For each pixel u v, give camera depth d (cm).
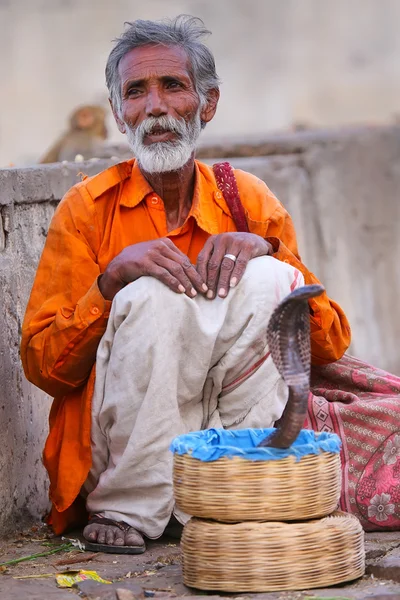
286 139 2009
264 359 883
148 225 948
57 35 3969
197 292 873
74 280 926
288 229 988
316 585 774
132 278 877
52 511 961
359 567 798
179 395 883
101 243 944
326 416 938
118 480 887
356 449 934
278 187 1886
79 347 902
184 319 860
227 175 969
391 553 862
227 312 873
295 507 772
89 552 893
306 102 4291
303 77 4297
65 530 965
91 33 3978
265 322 870
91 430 912
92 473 928
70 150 1667
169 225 959
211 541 773
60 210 947
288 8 4278
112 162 1253
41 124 3941
